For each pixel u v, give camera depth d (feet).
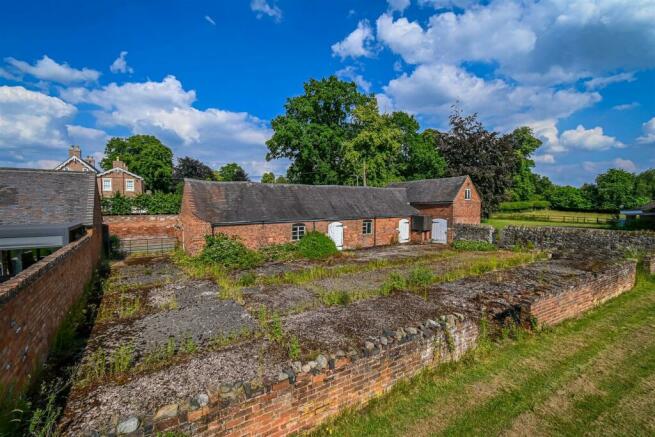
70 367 20.51
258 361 20.93
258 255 60.39
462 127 124.36
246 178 226.58
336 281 44.39
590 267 45.09
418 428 17.02
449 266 55.26
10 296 15.14
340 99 124.77
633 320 31.22
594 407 18.83
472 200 93.91
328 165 125.90
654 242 59.52
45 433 14.06
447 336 22.82
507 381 21.22
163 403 16.74
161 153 189.67
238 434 14.24
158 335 25.94
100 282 42.55
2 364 14.08
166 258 64.28
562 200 211.00
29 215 42.37
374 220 84.12
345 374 17.60
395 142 123.13
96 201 53.93
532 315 27.61
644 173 291.58
